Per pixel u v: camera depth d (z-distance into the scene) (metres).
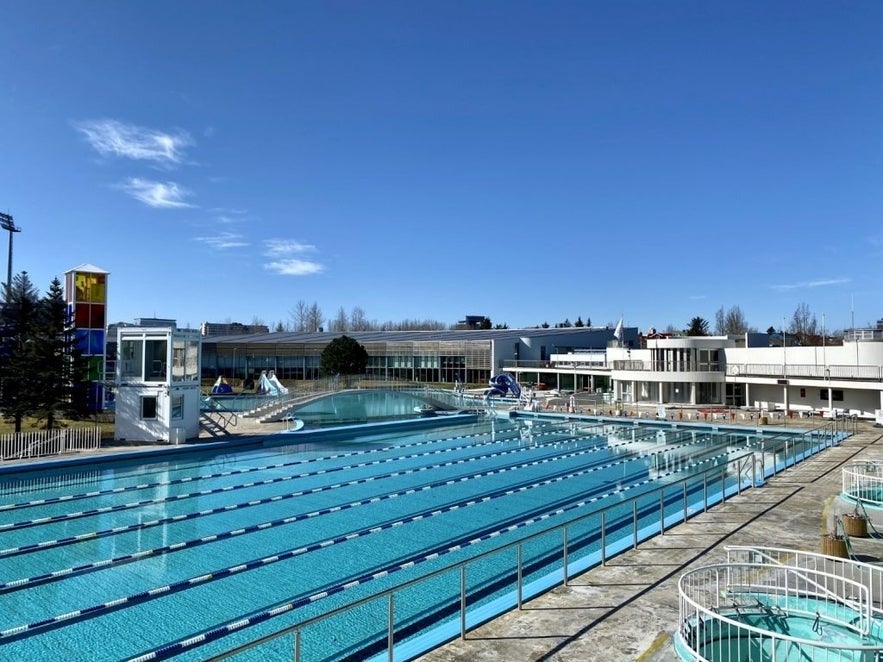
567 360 66.25
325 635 9.93
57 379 29.80
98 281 36.59
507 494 20.67
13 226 42.94
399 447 31.19
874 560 11.42
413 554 14.34
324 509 18.47
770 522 14.23
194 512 17.98
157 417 28.16
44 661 9.16
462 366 71.25
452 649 7.95
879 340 41.44
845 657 6.59
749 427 35.25
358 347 63.19
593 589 10.05
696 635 6.93
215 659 5.78
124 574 12.88
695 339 49.28
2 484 21.47
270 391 48.72
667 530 13.62
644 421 39.50
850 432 31.95
